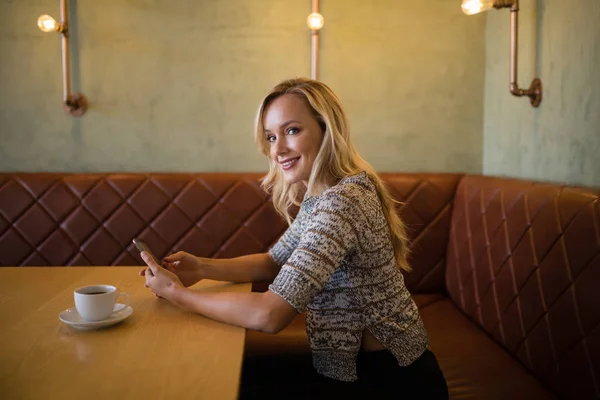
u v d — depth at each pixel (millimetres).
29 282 1480
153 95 2568
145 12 2531
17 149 2555
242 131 2600
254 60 2572
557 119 1936
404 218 2436
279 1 2551
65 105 2527
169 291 1232
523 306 1672
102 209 2389
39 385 817
